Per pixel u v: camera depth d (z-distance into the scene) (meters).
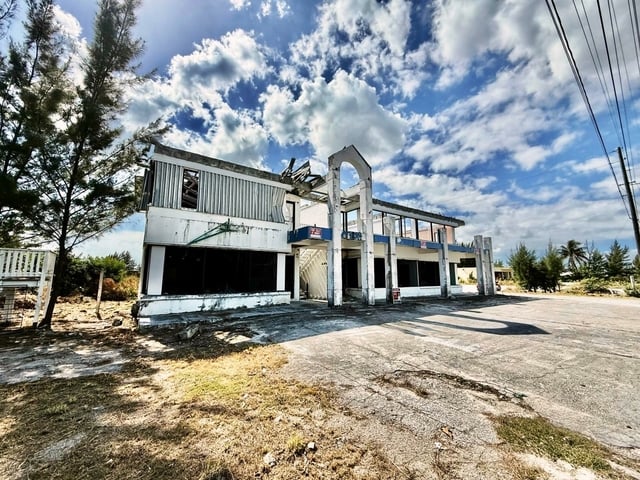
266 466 2.30
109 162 9.06
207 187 11.15
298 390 3.79
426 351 5.64
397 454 2.47
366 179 14.22
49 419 3.00
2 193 6.64
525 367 4.76
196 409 3.24
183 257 10.39
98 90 8.73
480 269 20.72
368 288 13.39
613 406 3.40
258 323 8.48
